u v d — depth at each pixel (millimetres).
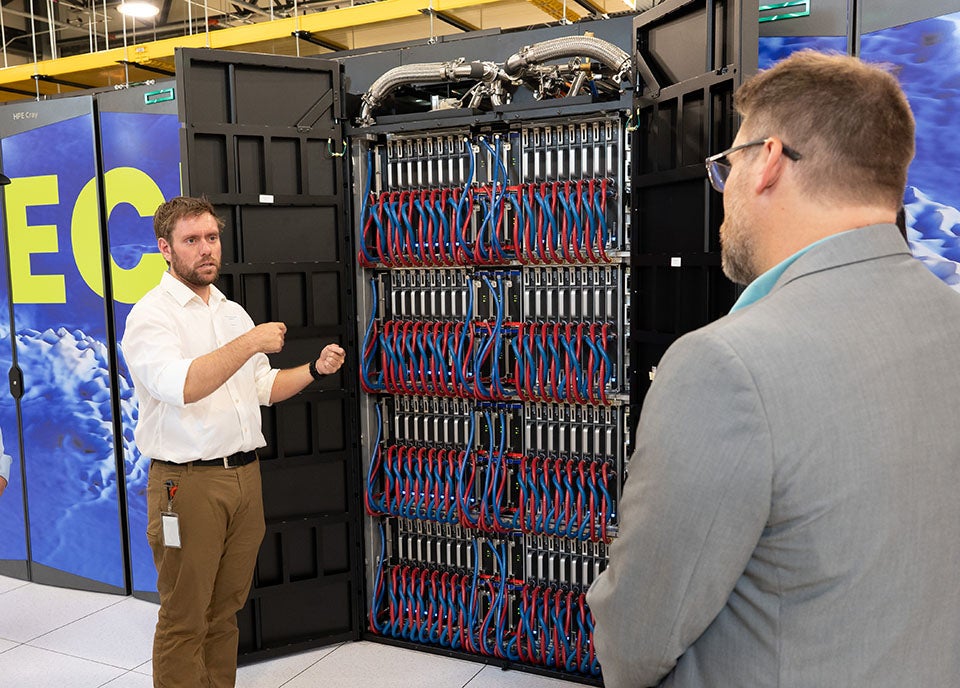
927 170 2320
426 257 3172
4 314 4039
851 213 812
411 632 3348
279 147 3162
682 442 767
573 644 3111
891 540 743
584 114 2873
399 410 3359
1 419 4141
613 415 3000
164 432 2418
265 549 3277
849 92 791
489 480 3133
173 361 2297
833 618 749
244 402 2549
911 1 2297
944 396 788
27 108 3834
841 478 730
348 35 5207
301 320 3258
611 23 3355
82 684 3031
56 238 3861
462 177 3143
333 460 3357
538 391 3020
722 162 960
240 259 3104
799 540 744
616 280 2947
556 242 2984
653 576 808
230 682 2709
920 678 774
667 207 2564
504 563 3186
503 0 4426
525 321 3086
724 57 2240
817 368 744
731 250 913
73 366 3902
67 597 3957
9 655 3289
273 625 3305
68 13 7855
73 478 3984
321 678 3080
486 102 3225
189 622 2457
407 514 3301
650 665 847
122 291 3773
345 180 3277
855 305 780
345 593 3436
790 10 2682
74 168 3785
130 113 3643
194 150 2980
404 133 3174
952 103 2262
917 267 833
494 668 3152
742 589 810
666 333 2613
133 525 3889
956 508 792
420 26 4992
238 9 7098
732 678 818
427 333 3170
